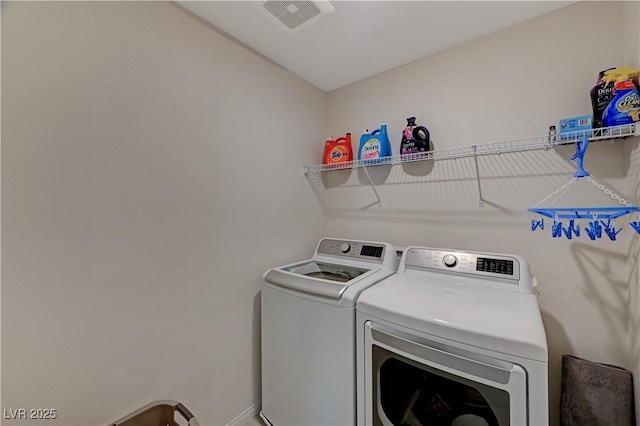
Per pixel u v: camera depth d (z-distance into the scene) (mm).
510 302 1077
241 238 1627
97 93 1061
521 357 809
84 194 1030
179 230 1328
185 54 1350
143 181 1198
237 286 1601
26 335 913
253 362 1684
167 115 1279
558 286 1368
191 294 1378
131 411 1158
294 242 1999
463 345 892
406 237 1892
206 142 1442
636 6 1076
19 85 893
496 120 1540
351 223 2176
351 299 1190
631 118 1062
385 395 1125
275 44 1657
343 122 2227
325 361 1264
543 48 1405
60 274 979
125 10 1138
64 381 990
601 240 1268
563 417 1270
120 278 1130
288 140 1952
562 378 1299
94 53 1052
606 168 1255
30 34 913
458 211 1676
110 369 1103
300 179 2061
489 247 1568
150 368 1225
